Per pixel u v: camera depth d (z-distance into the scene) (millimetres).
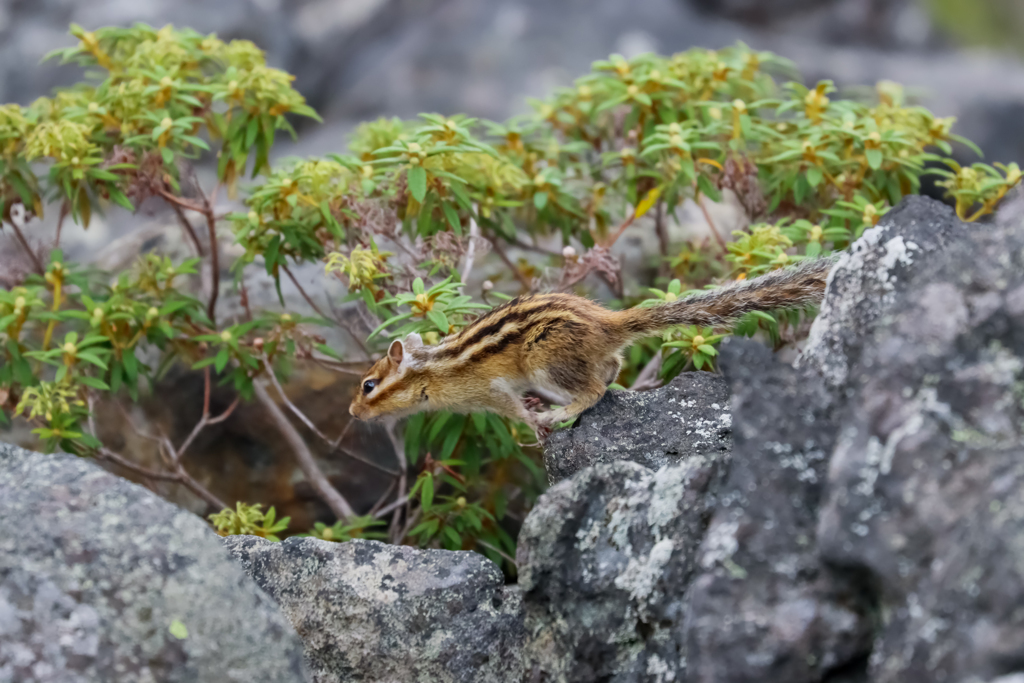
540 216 12242
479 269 13367
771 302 8484
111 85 12508
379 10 26734
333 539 11039
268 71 11773
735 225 14367
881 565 5305
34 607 5898
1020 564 4699
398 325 11242
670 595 6383
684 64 12859
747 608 5613
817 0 27719
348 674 7469
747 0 27578
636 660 6422
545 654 6801
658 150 11836
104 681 5750
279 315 11977
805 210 12117
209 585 6184
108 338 11047
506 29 23609
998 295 5859
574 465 8516
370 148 12430
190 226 13016
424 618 7477
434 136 10633
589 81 13180
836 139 11039
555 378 8859
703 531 6410
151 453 13141
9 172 11711
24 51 23562
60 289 11828
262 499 13031
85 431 12641
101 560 6105
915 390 5695
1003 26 28781
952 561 5035
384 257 10922
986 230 6504
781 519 5848
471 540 11359
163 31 12641
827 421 6277
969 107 21938
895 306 6242
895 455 5492
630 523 6680
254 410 12961
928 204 7117
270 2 26297
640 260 13773
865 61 24375
